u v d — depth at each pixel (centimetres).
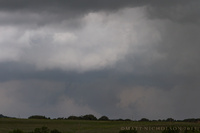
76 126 18425
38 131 13312
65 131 15588
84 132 15150
